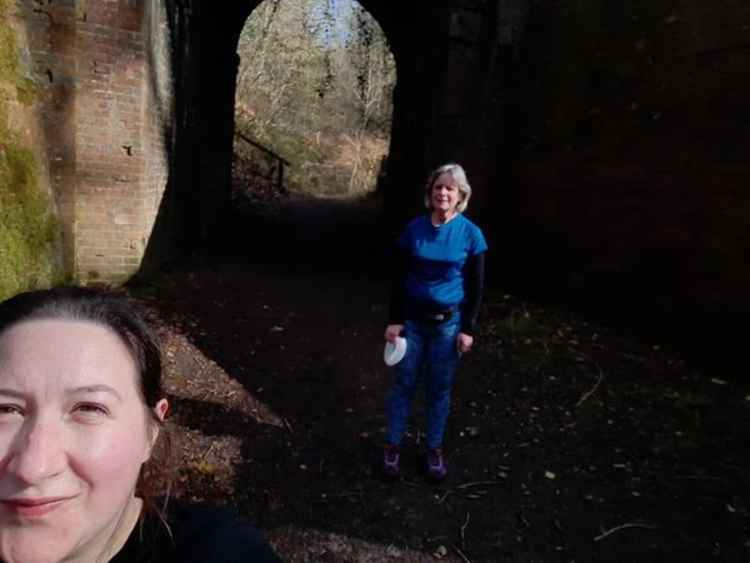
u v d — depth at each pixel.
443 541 2.79
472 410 4.13
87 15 5.07
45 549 0.83
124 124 5.49
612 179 5.77
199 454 3.35
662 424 3.96
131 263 5.88
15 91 4.41
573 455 3.59
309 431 3.77
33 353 0.88
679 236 5.14
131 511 1.01
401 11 9.70
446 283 2.93
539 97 6.62
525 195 6.83
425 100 8.08
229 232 10.20
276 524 2.82
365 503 3.04
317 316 6.11
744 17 4.60
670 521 2.98
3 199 4.07
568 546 2.79
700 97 4.95
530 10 6.78
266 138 19.70
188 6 7.40
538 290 6.64
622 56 5.67
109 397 0.89
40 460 0.81
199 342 4.97
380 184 19.02
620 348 5.25
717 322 4.84
